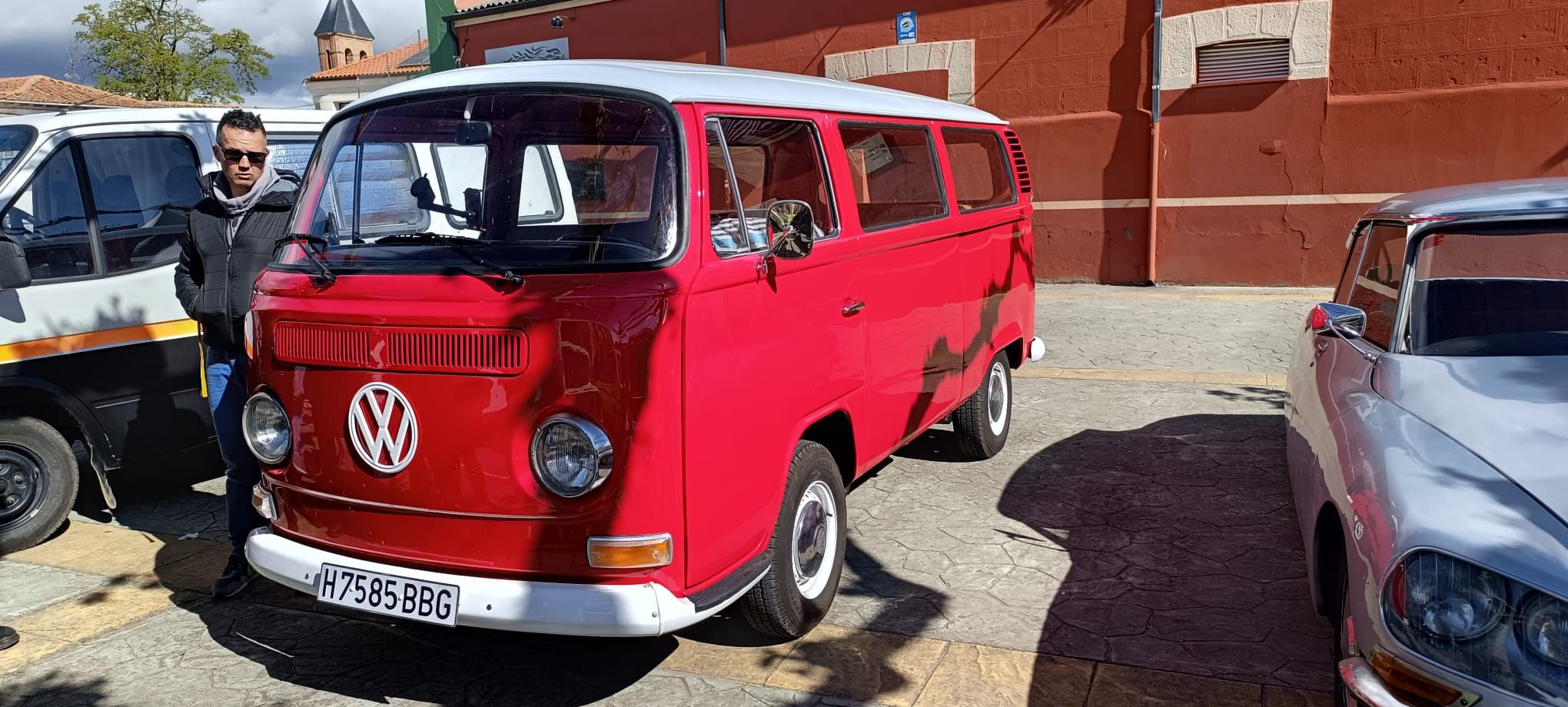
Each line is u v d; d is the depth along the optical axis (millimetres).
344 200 3732
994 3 14133
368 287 3346
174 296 5695
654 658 3889
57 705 3674
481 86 3686
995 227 6027
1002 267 6176
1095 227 13961
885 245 4512
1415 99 11930
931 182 5227
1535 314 3506
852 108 4555
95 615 4441
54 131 5379
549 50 17984
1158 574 4477
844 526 4164
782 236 3504
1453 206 3844
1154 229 13484
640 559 3055
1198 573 4469
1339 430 3418
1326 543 3441
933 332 5125
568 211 3361
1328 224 12617
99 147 5523
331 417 3352
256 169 4336
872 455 4504
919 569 4625
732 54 16266
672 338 3076
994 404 6277
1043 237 14359
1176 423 6848
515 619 3043
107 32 48344
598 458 2998
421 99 3754
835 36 15359
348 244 3609
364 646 4105
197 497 6121
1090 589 4348
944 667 3725
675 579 3135
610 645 4023
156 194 5727
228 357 4379
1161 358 9000
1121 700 3455
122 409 5484
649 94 3436
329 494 3396
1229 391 7668
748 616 3750
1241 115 12844
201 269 4457
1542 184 4043
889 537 5031
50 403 5297
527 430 3059
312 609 4477
